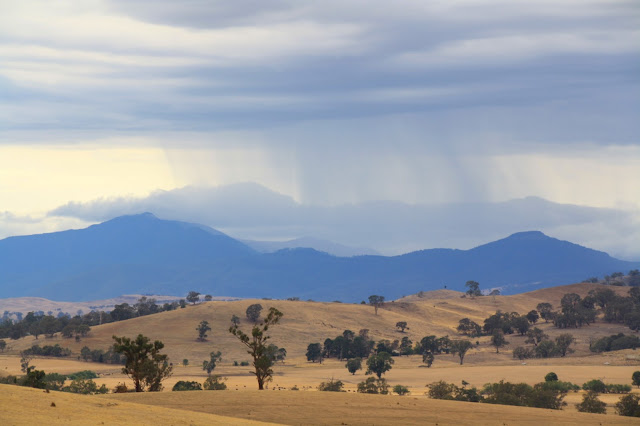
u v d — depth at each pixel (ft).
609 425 438.81
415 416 440.04
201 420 311.88
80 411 285.84
